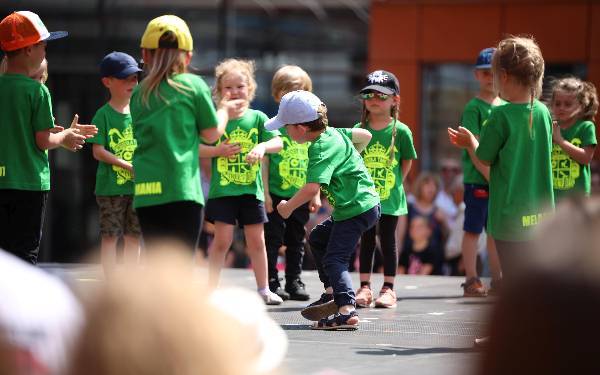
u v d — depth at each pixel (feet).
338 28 172.24
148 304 8.74
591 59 119.85
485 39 122.01
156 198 34.55
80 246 122.42
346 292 42.32
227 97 52.19
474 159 47.24
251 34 169.99
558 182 54.49
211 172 52.29
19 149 40.09
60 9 133.80
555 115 55.93
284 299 55.06
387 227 53.06
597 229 8.53
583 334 8.37
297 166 56.24
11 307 9.18
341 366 32.04
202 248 79.36
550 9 120.78
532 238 8.87
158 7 141.49
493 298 8.96
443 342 38.29
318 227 46.39
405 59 123.85
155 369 8.58
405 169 55.01
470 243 57.16
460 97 122.72
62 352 8.75
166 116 34.81
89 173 123.95
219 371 8.79
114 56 55.62
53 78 127.75
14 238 40.22
